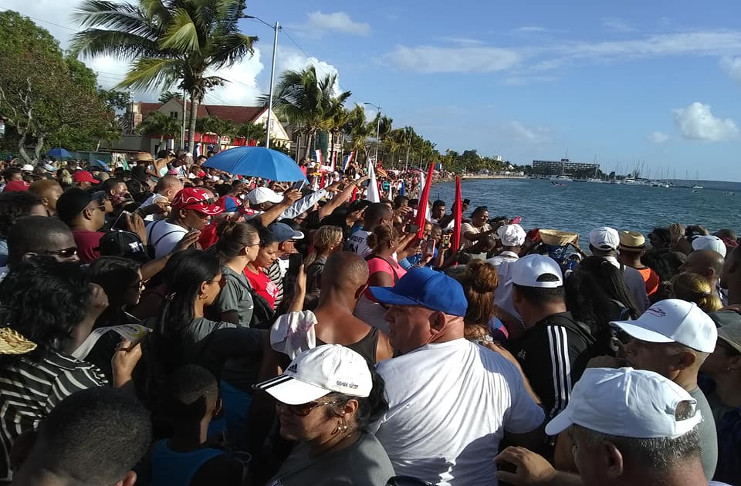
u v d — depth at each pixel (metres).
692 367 2.60
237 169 7.21
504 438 2.74
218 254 4.01
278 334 2.99
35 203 4.59
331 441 2.19
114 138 45.91
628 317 3.83
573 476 2.21
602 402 1.75
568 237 7.20
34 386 2.33
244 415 3.33
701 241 6.70
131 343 2.78
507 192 85.38
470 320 3.24
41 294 2.43
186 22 20.19
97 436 1.64
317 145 41.72
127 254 4.50
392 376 2.55
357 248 6.32
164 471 2.48
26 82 31.80
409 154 101.56
